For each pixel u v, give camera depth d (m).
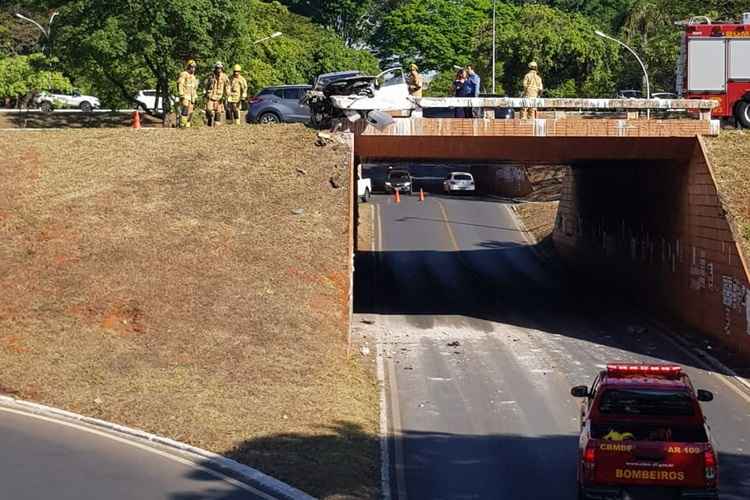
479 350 29.42
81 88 67.62
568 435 21.50
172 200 30.89
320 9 109.06
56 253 28.03
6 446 18.41
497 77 76.00
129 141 34.84
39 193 31.48
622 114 45.69
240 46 48.22
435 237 52.38
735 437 21.27
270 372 23.56
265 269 27.97
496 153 32.78
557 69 75.38
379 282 41.25
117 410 20.80
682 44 36.91
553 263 47.09
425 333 31.62
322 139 33.16
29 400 21.62
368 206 61.34
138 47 45.03
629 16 76.00
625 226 39.72
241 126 35.38
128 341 24.41
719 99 36.12
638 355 29.05
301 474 17.42
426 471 18.70
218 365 23.59
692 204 32.31
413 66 35.91
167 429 19.78
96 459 17.75
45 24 84.38
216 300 26.33
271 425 20.31
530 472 18.72
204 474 17.11
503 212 60.38
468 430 21.78
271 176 32.09
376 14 113.62
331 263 28.59
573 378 26.45
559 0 111.00
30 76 62.31
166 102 46.62
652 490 14.81
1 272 27.14
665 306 34.97
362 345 29.30
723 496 17.11
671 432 15.44
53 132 36.44
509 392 25.05
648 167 36.66
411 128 32.31
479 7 106.12
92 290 26.31
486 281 42.12
